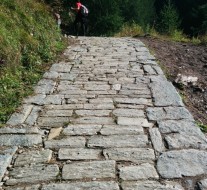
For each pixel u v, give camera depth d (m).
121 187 3.28
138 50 10.02
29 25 8.77
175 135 4.34
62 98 5.80
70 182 3.39
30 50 8.01
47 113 5.15
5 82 6.22
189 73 7.94
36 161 3.79
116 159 3.79
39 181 3.42
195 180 3.39
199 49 11.07
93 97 5.83
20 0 9.48
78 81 6.79
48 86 6.45
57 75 7.20
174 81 7.03
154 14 27.83
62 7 20.58
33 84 6.59
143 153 3.90
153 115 4.98
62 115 5.05
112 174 3.50
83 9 15.45
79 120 4.85
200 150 3.96
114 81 6.76
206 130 4.63
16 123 4.79
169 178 3.42
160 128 4.54
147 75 7.21
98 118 4.91
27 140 4.28
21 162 3.78
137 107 5.32
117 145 4.09
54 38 10.28
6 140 4.29
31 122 4.82
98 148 4.03
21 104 5.54
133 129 4.52
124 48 10.34
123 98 5.73
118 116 4.97
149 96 5.83
